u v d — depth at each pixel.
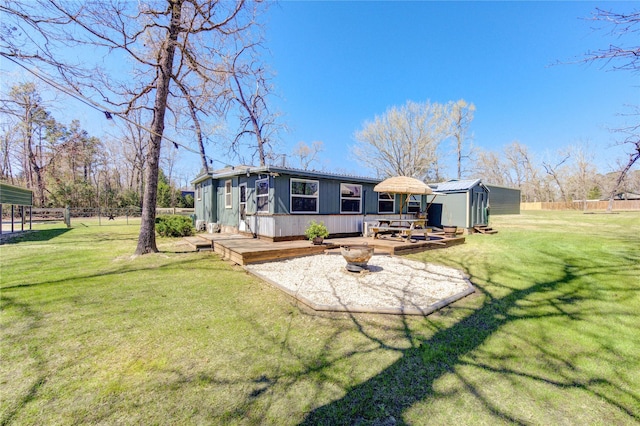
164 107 7.33
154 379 2.24
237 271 5.91
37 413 1.86
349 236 10.71
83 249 8.20
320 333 3.09
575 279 5.07
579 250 7.37
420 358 2.58
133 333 3.03
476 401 2.01
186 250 8.24
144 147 27.19
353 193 10.98
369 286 4.82
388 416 1.86
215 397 2.03
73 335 2.97
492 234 11.54
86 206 27.72
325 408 1.92
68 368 2.38
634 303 3.95
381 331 3.14
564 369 2.43
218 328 3.18
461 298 4.27
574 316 3.56
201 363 2.47
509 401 2.02
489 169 37.44
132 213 27.56
